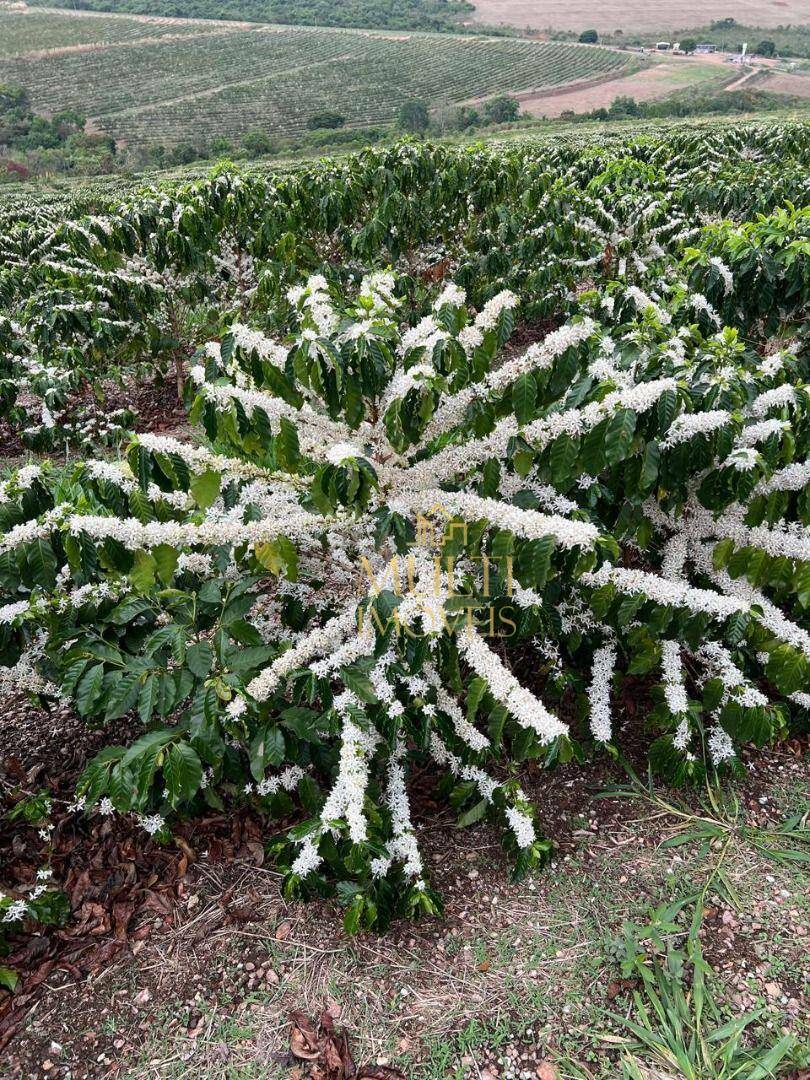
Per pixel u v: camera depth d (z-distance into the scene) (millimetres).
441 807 2529
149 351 5812
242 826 2480
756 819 2408
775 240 3611
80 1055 1877
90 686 2168
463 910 2186
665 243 5812
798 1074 1729
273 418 2283
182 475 2186
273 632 2777
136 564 2158
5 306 6207
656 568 2883
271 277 4977
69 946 2133
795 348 4062
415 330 2291
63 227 6492
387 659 2193
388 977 2014
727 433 2098
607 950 2027
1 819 2500
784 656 2271
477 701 2154
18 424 5105
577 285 6633
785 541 2387
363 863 1902
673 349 2580
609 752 2541
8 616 2287
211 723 2051
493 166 6035
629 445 2023
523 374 2203
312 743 2227
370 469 1981
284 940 2119
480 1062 1810
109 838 2436
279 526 2262
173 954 2096
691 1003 1891
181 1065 1844
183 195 5785
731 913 2115
